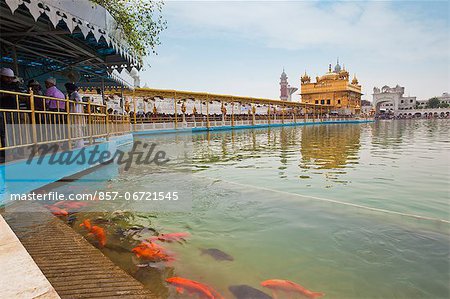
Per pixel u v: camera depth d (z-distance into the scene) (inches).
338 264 127.6
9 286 65.2
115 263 127.6
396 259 132.3
